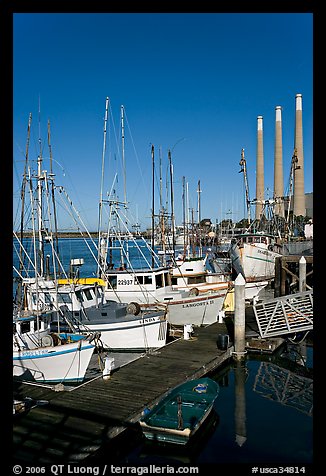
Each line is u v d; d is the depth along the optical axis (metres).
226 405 14.62
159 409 12.24
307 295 21.22
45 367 15.43
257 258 35.06
